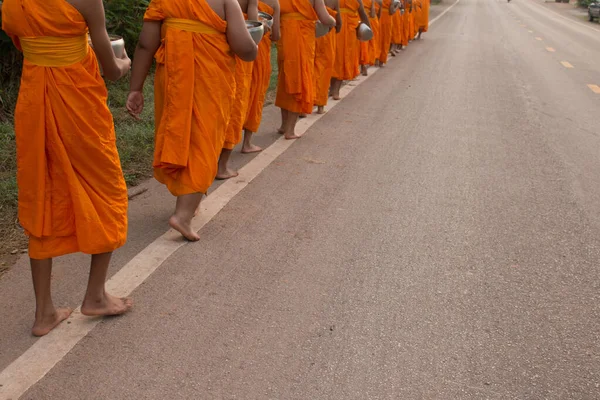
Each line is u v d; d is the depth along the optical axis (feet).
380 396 8.32
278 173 17.06
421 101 28.30
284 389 8.36
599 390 8.64
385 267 11.92
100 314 9.64
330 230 13.50
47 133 8.25
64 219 8.70
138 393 8.18
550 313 10.57
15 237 12.44
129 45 27.12
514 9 136.87
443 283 11.42
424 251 12.70
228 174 16.39
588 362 9.25
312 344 9.37
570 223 14.53
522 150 20.71
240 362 8.89
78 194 8.52
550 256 12.75
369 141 20.85
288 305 10.43
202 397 8.15
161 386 8.32
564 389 8.63
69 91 8.16
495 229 13.99
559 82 36.09
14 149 17.15
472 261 12.36
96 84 8.38
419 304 10.65
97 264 9.27
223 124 12.05
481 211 15.03
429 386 8.55
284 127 21.04
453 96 29.91
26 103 8.20
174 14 11.12
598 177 18.13
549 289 11.39
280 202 14.96
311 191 15.83
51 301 9.39
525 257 12.66
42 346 9.05
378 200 15.42
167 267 11.51
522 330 10.01
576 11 140.05
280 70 19.83
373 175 17.31
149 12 11.35
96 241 8.79
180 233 13.00
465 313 10.44
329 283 11.21
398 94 29.76
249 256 12.11
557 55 50.70
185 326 9.70
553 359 9.29
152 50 11.74
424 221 14.24
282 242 12.80
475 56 46.80
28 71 8.15
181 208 12.29
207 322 9.83
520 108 27.84
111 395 8.12
